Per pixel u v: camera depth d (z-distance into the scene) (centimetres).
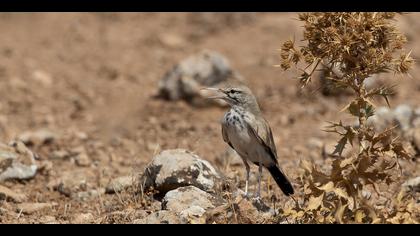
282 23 2481
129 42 2475
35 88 2020
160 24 2631
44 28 2620
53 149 1491
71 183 1199
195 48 2388
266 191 1134
